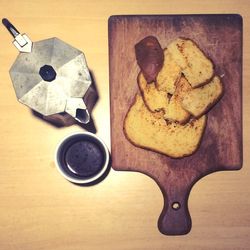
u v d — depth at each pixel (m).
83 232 0.48
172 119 0.47
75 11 0.47
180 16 0.47
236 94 0.47
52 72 0.41
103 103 0.47
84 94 0.40
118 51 0.47
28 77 0.40
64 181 0.48
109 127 0.47
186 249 0.48
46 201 0.48
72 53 0.41
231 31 0.47
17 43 0.40
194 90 0.46
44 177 0.48
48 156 0.47
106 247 0.48
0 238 0.48
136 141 0.47
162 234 0.48
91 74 0.47
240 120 0.47
